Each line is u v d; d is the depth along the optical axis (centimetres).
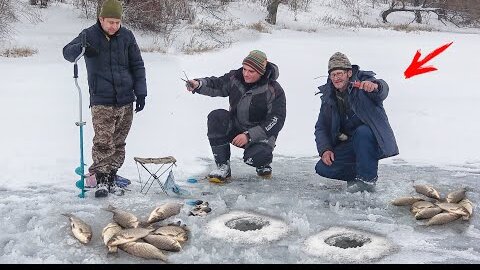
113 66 507
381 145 517
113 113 514
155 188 541
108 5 491
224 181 568
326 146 541
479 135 778
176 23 2303
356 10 4122
